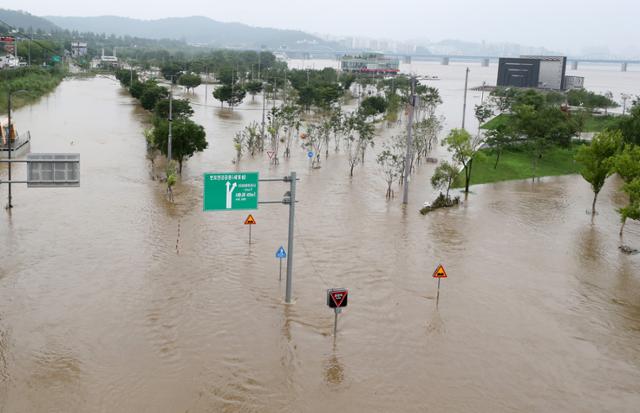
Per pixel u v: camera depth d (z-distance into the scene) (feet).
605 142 152.56
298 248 119.85
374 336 85.20
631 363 80.43
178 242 119.44
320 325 87.81
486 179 196.85
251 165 202.59
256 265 109.50
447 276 108.27
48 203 143.84
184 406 67.26
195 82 495.82
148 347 79.41
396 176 181.78
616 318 93.91
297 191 168.14
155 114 286.66
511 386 73.97
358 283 103.71
